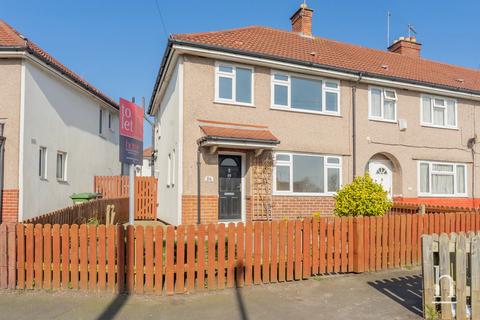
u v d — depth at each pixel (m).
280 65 12.55
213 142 10.67
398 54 19.39
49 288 5.99
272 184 12.37
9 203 10.75
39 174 12.00
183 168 11.25
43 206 12.25
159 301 5.61
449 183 16.14
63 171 14.17
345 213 8.80
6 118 10.95
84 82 15.88
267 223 6.57
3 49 10.72
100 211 11.79
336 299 5.82
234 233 6.32
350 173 13.85
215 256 6.30
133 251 5.98
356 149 14.08
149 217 15.89
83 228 5.98
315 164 13.30
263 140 11.23
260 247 6.51
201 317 5.05
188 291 6.00
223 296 5.88
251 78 12.44
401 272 7.36
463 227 8.67
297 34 16.75
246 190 12.15
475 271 4.89
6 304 5.43
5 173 10.84
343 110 13.93
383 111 14.84
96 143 17.52
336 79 13.92
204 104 11.65
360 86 14.39
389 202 9.08
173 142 12.66
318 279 6.82
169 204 13.38
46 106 12.52
